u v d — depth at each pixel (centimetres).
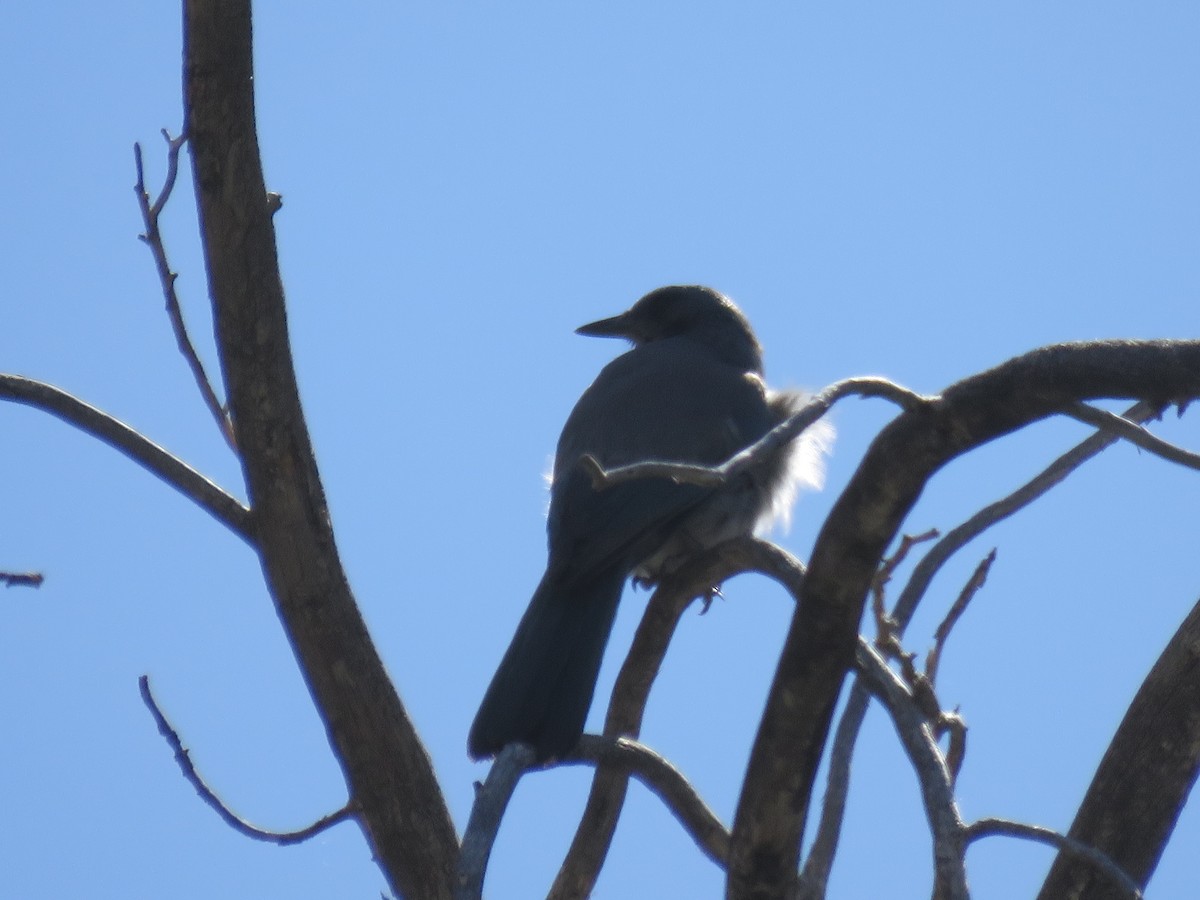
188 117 964
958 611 1070
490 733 1077
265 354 988
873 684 791
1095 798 1001
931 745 762
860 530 756
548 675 1129
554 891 1070
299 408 1007
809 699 786
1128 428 715
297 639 1028
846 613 770
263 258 976
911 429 739
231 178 965
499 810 770
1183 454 706
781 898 830
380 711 1024
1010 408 725
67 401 1039
